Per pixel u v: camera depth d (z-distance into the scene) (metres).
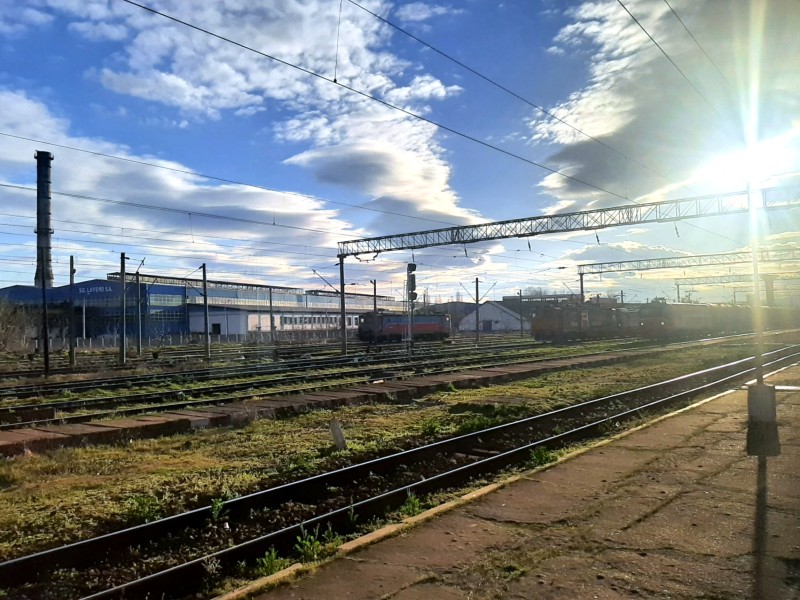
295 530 7.23
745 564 5.22
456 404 17.55
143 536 7.24
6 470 10.41
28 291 89.19
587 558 5.46
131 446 12.93
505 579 5.09
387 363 35.25
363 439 12.88
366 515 7.99
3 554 6.59
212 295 92.62
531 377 26.03
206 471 10.24
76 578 6.25
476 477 9.80
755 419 9.40
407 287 35.19
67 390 25.05
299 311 101.44
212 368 35.44
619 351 40.19
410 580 5.14
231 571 6.41
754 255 9.96
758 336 9.71
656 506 6.86
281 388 22.88
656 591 4.79
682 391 19.77
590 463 9.01
